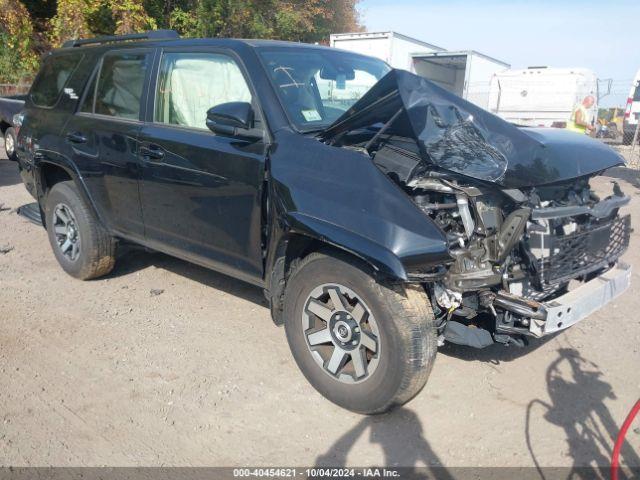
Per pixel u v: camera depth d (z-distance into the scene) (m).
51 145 4.99
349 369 3.26
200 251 4.04
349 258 3.04
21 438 3.02
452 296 3.05
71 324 4.31
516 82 17.88
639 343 4.10
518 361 3.84
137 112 4.34
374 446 3.01
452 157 3.02
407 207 2.87
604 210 3.38
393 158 3.24
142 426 3.14
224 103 3.49
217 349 3.97
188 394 3.44
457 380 3.61
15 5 17.83
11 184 9.38
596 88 17.67
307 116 3.68
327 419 3.22
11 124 9.61
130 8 17.05
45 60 5.53
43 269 5.45
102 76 4.73
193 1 19.91
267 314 4.53
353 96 4.20
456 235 3.10
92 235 4.85
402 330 2.89
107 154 4.48
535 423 3.19
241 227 3.65
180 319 4.42
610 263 3.68
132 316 4.46
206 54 3.98
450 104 3.17
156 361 3.80
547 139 3.57
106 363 3.77
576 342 4.11
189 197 3.93
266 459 2.91
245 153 3.55
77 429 3.11
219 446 3.00
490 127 3.22
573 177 3.31
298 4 22.39
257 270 3.66
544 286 3.21
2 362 3.76
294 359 3.64
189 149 3.86
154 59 4.30
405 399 3.05
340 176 3.09
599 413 3.28
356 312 3.08
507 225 3.04
